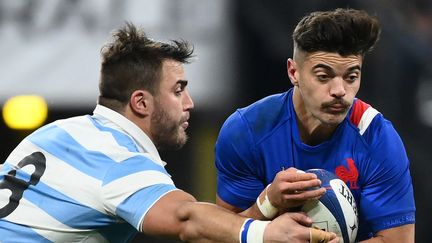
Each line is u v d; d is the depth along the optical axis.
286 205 14.99
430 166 32.28
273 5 30.83
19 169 16.77
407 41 32.31
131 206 15.48
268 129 16.77
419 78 32.38
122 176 15.77
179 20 28.53
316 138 16.62
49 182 16.33
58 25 28.47
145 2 28.47
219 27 28.80
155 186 15.55
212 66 28.61
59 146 16.58
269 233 14.58
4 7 28.42
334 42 15.20
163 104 17.02
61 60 28.16
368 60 31.97
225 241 14.83
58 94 27.97
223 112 29.75
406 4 32.75
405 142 32.25
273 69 30.72
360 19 15.28
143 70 16.88
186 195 15.47
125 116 16.97
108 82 17.02
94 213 16.02
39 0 28.42
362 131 16.52
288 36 30.84
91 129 16.70
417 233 32.44
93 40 28.31
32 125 28.59
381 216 16.61
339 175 16.61
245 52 30.11
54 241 16.23
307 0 30.97
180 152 31.81
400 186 16.55
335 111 15.49
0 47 28.27
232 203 17.39
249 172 17.12
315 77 15.45
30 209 16.38
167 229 15.19
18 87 27.94
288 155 16.77
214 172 31.55
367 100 31.97
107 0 28.41
